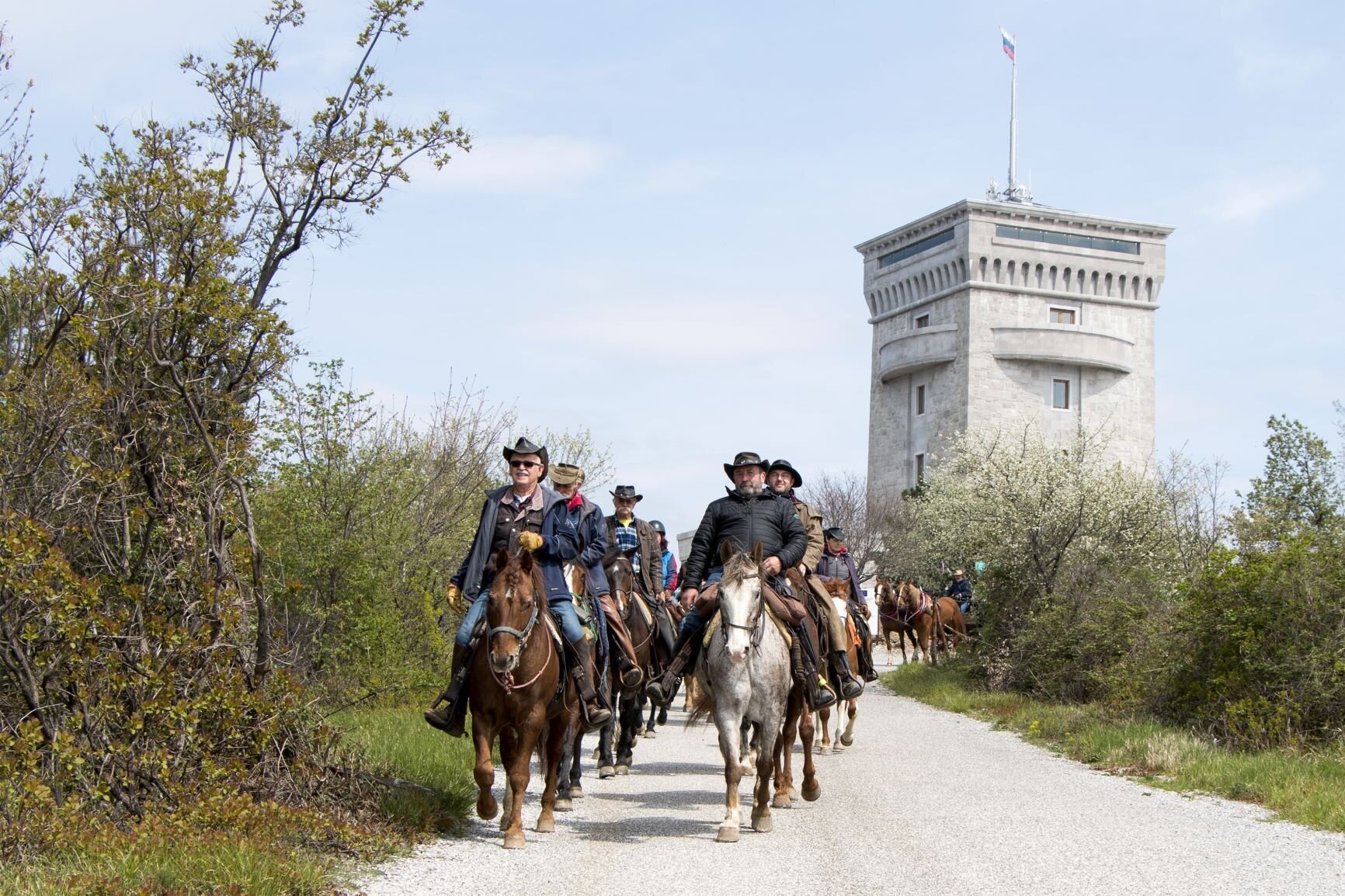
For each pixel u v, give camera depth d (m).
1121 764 14.54
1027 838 10.01
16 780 8.38
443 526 20.66
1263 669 15.26
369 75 11.60
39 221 10.53
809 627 11.48
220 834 8.53
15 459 9.41
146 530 10.29
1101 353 79.31
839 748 16.55
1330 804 10.99
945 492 50.72
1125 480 26.89
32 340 10.55
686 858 9.19
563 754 11.24
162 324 10.20
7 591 8.93
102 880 7.26
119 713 9.23
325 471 18.05
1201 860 9.11
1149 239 82.69
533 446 10.45
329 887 7.95
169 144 10.75
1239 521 19.31
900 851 9.46
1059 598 23.77
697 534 11.59
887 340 84.75
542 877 8.48
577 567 11.00
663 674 10.77
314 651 17.06
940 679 27.41
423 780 11.34
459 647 9.95
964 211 79.50
